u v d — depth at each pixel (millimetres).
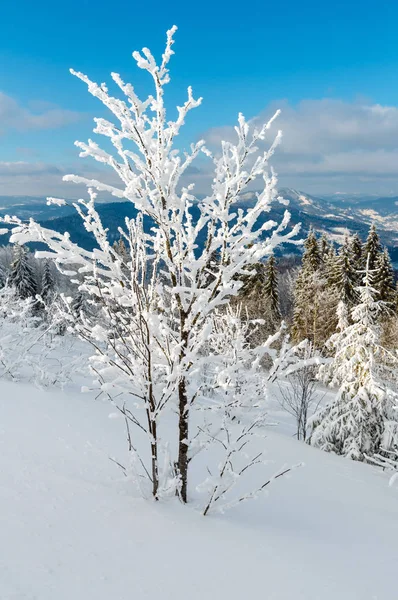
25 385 9102
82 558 2738
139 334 4207
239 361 4586
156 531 3473
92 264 3865
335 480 7977
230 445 4473
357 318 12922
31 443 5172
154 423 4301
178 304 4340
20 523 2969
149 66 3469
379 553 4457
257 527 4387
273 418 15219
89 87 3521
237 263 4242
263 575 3193
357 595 3258
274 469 7629
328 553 4090
